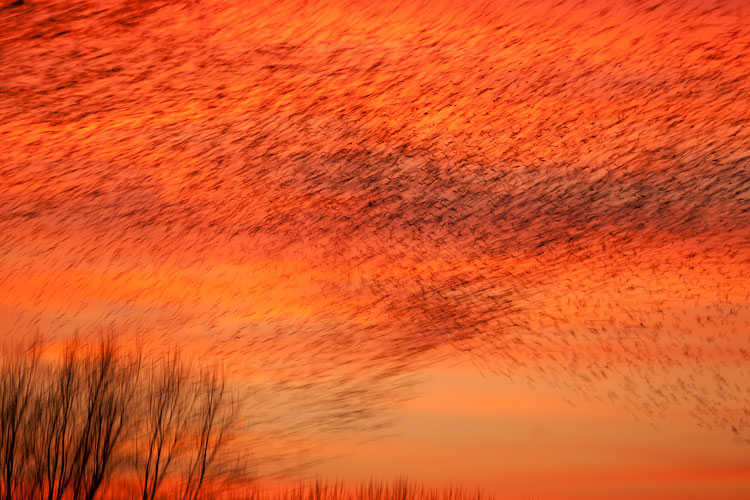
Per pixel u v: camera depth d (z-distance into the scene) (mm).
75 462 10336
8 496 10008
